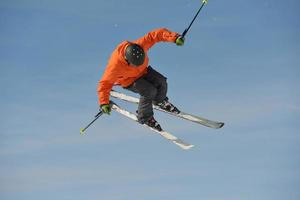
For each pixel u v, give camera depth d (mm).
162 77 18906
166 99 20250
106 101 18328
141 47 17828
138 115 19297
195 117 20578
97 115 20859
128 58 17656
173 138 20141
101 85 18328
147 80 18859
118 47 18031
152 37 18328
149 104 18891
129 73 18219
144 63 18312
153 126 20016
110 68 18062
